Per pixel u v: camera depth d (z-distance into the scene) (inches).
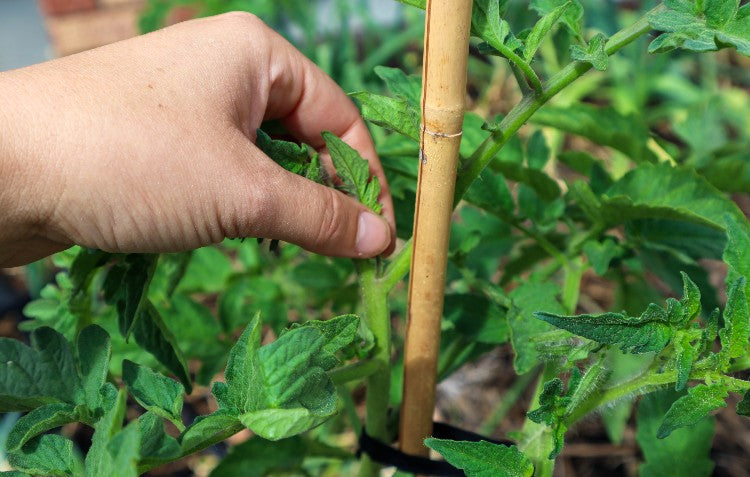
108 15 27.2
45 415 9.6
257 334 9.0
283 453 12.8
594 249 12.5
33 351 9.8
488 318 12.1
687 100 24.6
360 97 9.9
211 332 14.4
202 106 10.8
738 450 17.9
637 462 17.8
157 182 10.4
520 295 12.1
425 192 9.8
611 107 13.4
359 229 11.2
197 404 18.9
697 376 9.4
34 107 10.1
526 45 9.7
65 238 10.9
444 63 9.0
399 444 11.9
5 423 17.0
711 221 11.2
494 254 14.4
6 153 10.0
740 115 24.3
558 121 13.3
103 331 10.0
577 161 14.6
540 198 13.4
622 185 12.2
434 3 8.8
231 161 10.7
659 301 14.1
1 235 10.6
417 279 10.4
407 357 11.0
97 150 10.2
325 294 15.8
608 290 21.1
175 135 10.5
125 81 10.6
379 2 28.4
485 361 20.0
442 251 10.2
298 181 10.9
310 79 12.1
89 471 8.9
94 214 10.5
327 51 21.2
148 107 10.5
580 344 9.9
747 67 27.2
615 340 8.9
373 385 11.5
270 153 11.2
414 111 10.0
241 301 15.1
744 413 9.2
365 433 12.1
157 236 10.8
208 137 10.6
